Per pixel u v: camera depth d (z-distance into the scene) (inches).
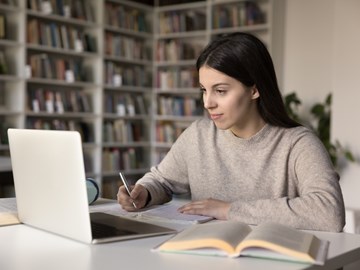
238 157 68.7
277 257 41.7
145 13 257.1
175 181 75.2
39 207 52.2
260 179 67.1
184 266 40.2
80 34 222.5
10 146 54.7
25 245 46.8
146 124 261.1
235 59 61.1
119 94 249.6
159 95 258.7
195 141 73.1
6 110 207.5
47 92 213.3
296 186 65.8
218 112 62.4
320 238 51.7
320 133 201.3
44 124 213.2
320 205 56.0
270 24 215.8
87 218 46.6
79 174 46.2
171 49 249.3
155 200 68.7
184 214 61.1
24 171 53.2
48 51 219.3
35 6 206.2
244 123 67.2
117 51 238.4
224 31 229.6
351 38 179.3
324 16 214.2
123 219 56.6
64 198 48.3
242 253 42.4
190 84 242.7
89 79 232.4
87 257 42.7
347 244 49.0
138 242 47.9
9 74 204.7
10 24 203.9
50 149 48.4
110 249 45.3
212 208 60.0
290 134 66.0
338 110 182.2
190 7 242.4
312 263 40.9
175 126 258.4
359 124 177.9
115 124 242.5
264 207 57.7
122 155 245.4
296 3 221.6
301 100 220.4
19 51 201.9
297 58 221.3
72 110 222.4
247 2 227.1
